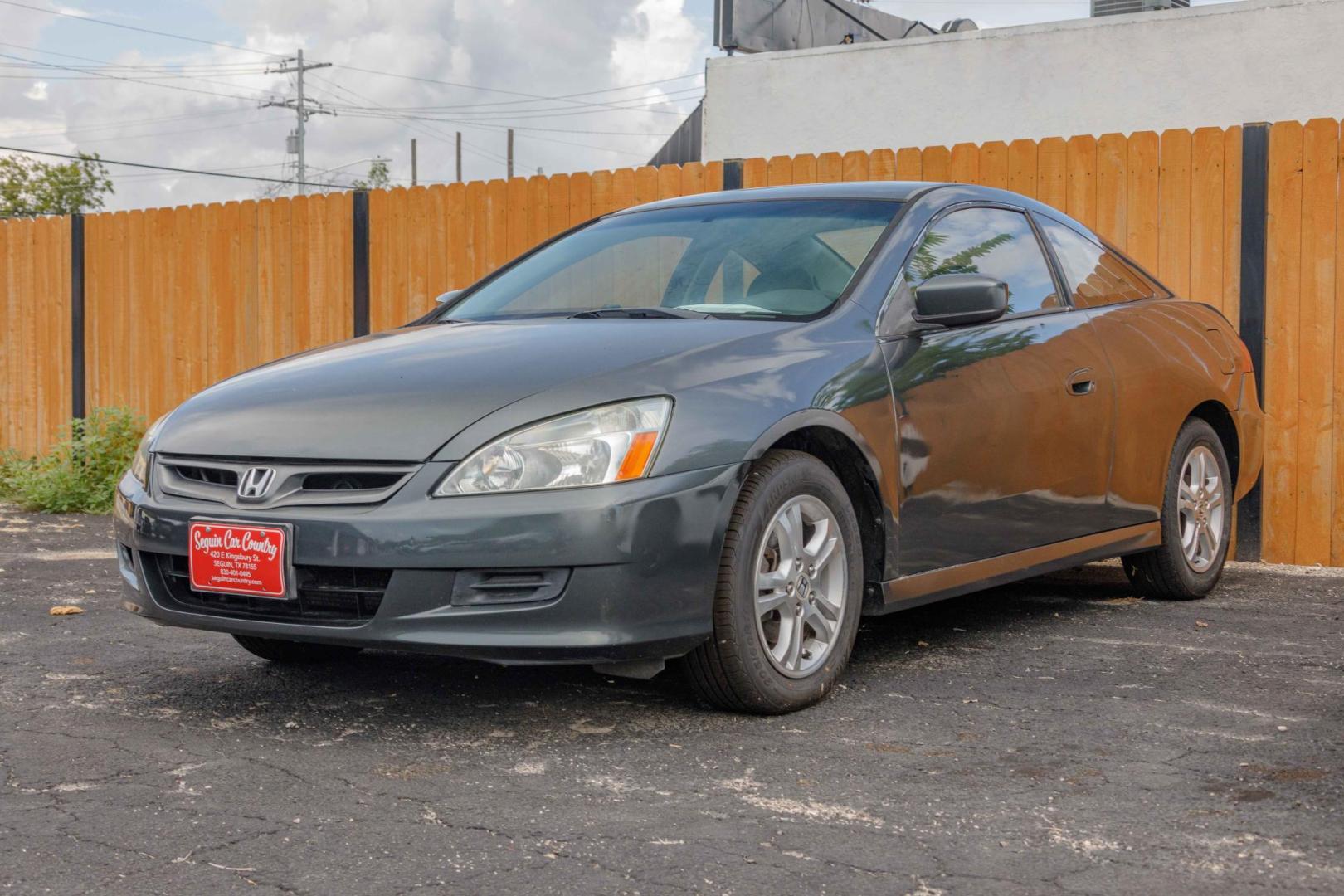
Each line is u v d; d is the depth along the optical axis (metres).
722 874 2.31
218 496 3.24
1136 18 10.81
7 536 7.45
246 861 2.38
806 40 14.62
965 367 3.91
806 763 2.96
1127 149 6.42
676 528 3.06
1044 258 4.57
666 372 3.22
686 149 14.70
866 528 3.67
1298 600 5.17
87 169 40.81
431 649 2.99
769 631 3.38
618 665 3.13
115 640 4.45
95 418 9.29
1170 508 4.93
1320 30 10.16
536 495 2.98
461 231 8.11
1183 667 3.94
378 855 2.40
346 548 3.01
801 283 3.87
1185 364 4.98
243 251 8.93
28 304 9.91
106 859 2.39
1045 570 4.28
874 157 6.91
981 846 2.43
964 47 11.44
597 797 2.73
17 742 3.18
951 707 3.47
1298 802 2.67
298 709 3.50
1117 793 2.74
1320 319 6.09
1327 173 6.05
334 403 3.27
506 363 3.33
